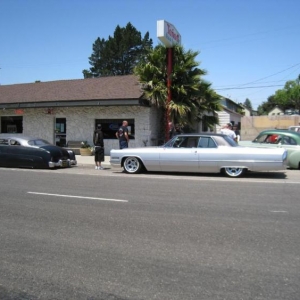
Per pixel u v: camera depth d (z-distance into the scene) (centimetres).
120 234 533
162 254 450
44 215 645
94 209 689
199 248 471
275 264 417
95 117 1981
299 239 506
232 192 868
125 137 1498
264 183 1014
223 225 576
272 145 1383
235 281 372
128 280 377
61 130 2094
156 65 1841
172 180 1077
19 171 1320
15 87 2442
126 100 1758
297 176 1171
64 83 2334
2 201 766
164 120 1967
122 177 1149
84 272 398
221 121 3212
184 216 634
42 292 353
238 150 1128
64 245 486
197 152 1161
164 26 1590
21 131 2209
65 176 1174
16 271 402
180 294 345
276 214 647
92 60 5306
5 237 522
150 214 649
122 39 5056
